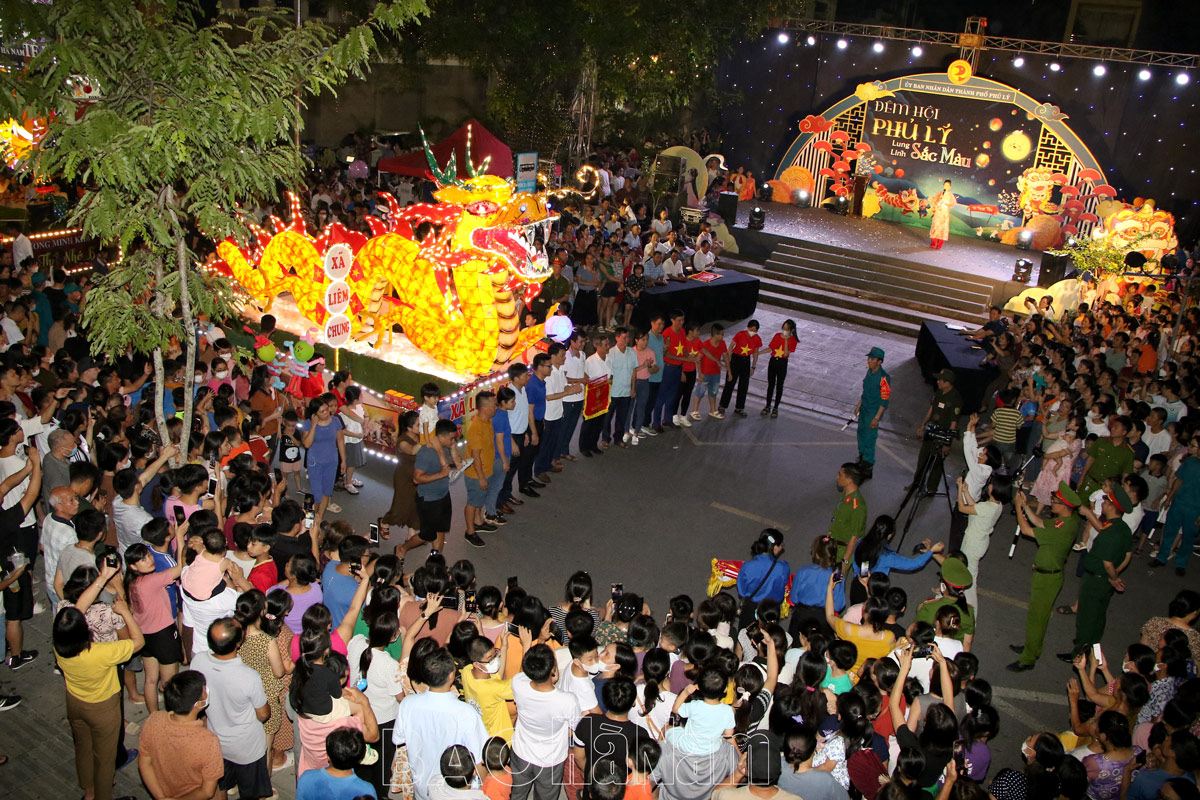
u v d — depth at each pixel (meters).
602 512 12.39
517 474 13.12
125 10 7.20
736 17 26.12
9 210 17.34
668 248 21.69
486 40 23.75
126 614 6.41
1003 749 8.66
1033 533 9.47
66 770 7.08
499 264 12.20
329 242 13.58
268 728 6.65
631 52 24.00
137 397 11.36
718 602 7.62
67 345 12.13
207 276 8.69
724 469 14.14
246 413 10.91
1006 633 10.51
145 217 7.65
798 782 5.65
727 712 5.93
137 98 7.53
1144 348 16.05
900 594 7.67
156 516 8.24
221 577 6.90
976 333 18.48
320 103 28.69
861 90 29.77
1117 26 30.73
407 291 12.58
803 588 8.45
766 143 31.92
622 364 13.80
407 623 7.12
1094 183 27.33
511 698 6.55
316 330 13.61
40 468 8.07
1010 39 27.78
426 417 11.05
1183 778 5.68
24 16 6.77
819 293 24.91
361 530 11.12
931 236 27.30
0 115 7.00
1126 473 11.53
